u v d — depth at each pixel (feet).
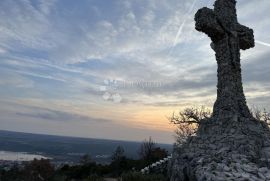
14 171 197.47
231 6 53.62
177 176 43.45
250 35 54.85
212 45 55.16
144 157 136.46
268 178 35.91
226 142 44.45
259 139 45.19
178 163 44.70
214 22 50.88
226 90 49.98
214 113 50.60
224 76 50.83
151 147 148.15
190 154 44.37
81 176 132.57
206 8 51.57
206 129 49.57
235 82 50.44
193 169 39.88
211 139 46.26
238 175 35.63
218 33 51.72
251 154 41.88
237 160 40.09
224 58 51.39
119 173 116.16
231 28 52.26
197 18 51.96
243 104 49.65
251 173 37.04
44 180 164.55
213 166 38.01
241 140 44.04
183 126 127.54
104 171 124.77
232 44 51.52
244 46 55.47
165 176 73.00
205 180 35.81
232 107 48.67
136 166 118.32
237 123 46.96
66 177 135.95
